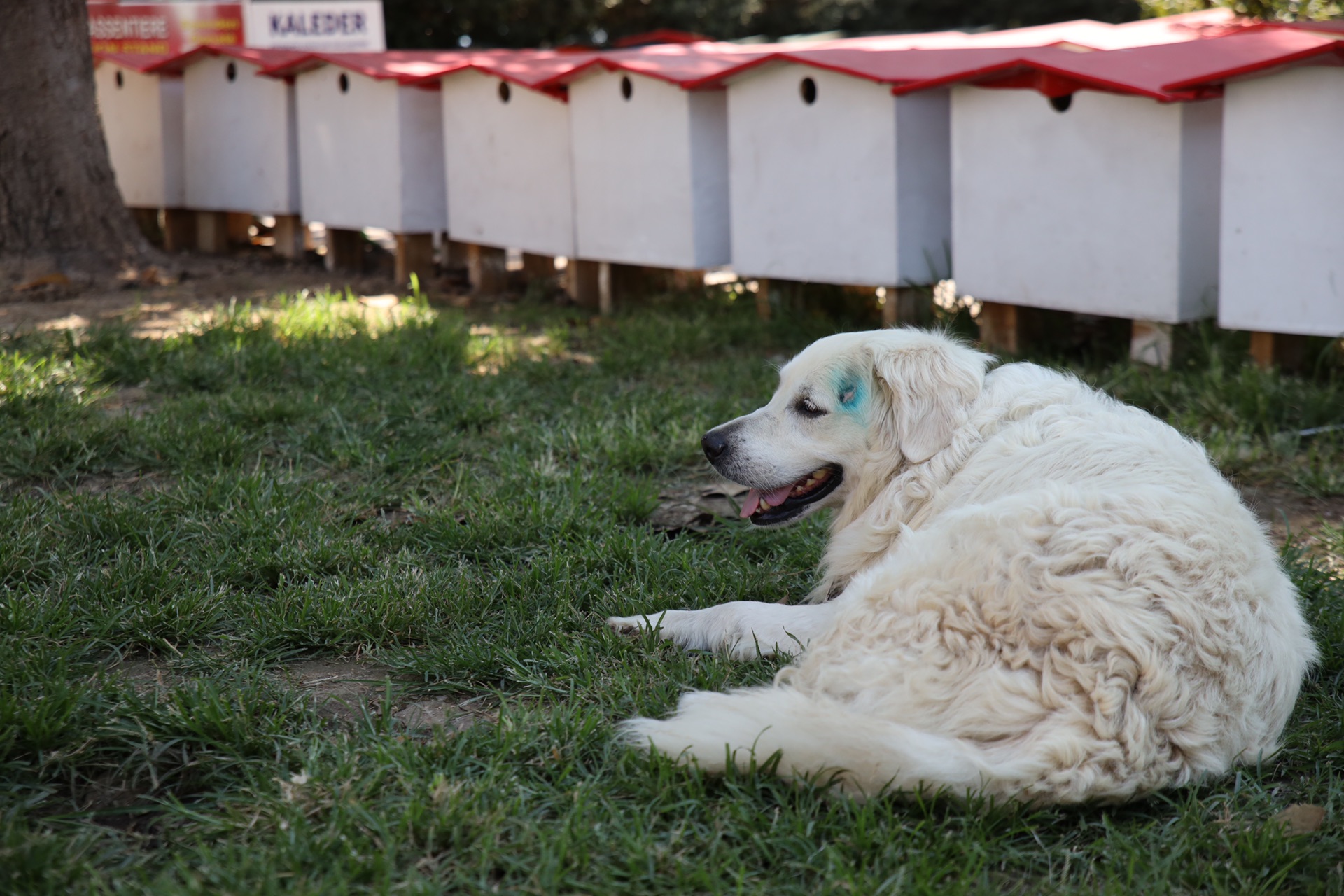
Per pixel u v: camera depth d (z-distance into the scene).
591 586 3.66
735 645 3.19
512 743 2.64
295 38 12.02
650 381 6.29
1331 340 5.66
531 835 2.32
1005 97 6.23
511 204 8.48
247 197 10.12
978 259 6.56
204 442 4.79
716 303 8.06
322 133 9.38
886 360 3.24
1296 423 5.28
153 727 2.69
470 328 7.26
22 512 3.99
